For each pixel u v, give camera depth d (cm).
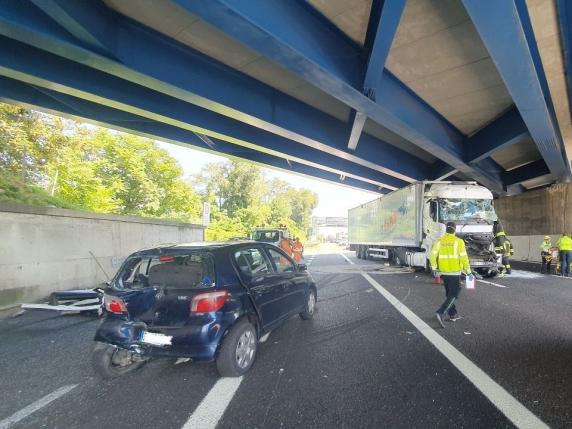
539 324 629
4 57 750
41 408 348
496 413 320
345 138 1334
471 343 522
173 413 332
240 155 1661
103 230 1112
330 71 730
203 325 388
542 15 720
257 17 574
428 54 839
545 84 952
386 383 386
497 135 1275
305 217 7331
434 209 1368
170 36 774
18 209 792
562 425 299
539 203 2241
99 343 416
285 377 410
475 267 1275
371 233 2250
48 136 1361
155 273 430
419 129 1098
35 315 745
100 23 654
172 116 1063
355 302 848
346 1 659
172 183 2494
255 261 511
